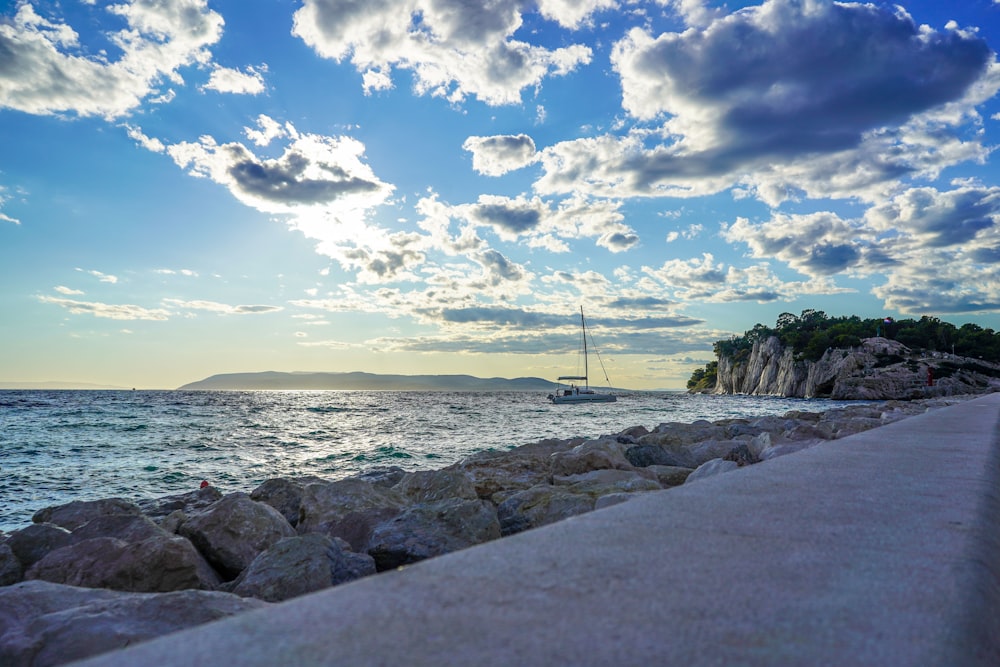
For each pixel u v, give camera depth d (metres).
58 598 3.95
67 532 6.92
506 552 1.79
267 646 1.12
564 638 1.18
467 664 1.05
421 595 1.40
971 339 179.62
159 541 5.80
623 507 2.51
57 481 20.39
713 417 59.62
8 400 110.81
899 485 3.15
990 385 146.00
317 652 1.09
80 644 3.22
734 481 3.22
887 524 2.26
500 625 1.24
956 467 3.86
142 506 10.59
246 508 6.79
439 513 6.52
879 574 1.66
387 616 1.27
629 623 1.27
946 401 28.83
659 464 11.35
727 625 1.28
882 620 1.33
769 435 12.64
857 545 1.96
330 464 24.05
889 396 146.62
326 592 1.42
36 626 3.43
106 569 5.57
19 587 4.03
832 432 14.11
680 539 1.97
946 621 1.33
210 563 6.36
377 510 7.64
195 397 160.12
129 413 66.75
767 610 1.37
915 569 1.71
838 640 1.22
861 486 3.08
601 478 9.15
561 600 1.39
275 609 1.31
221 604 3.59
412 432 39.59
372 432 39.69
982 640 1.32
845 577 1.63
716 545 1.91
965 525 2.25
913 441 5.61
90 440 35.38
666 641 1.18
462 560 1.71
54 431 41.53
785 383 186.00
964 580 1.61
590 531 2.07
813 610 1.38
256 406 92.75
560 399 101.25
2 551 6.16
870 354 161.50
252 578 5.09
